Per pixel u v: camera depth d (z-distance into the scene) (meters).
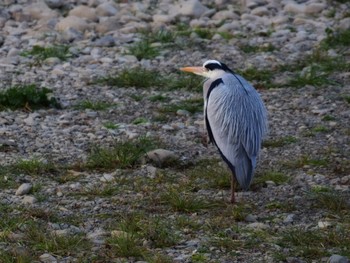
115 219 11.45
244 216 11.37
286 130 15.38
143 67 19.09
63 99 17.08
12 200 12.15
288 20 22.66
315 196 12.18
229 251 10.34
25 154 14.08
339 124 15.63
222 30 21.78
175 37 21.09
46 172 13.31
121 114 16.27
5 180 12.88
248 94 11.88
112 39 20.72
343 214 11.54
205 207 11.83
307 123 15.74
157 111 16.44
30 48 20.47
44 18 22.77
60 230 10.99
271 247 10.45
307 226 11.14
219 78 12.14
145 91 17.70
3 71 18.77
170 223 11.22
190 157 14.02
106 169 13.47
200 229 11.05
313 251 10.22
